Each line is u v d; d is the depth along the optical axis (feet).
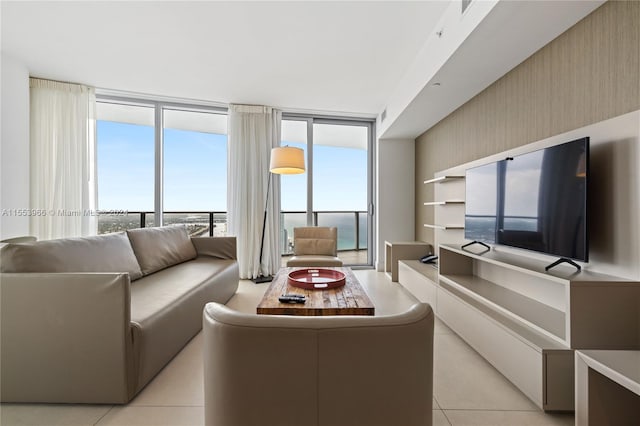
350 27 8.62
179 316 6.70
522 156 6.73
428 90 9.51
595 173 5.49
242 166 14.62
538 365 4.82
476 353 6.92
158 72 11.43
